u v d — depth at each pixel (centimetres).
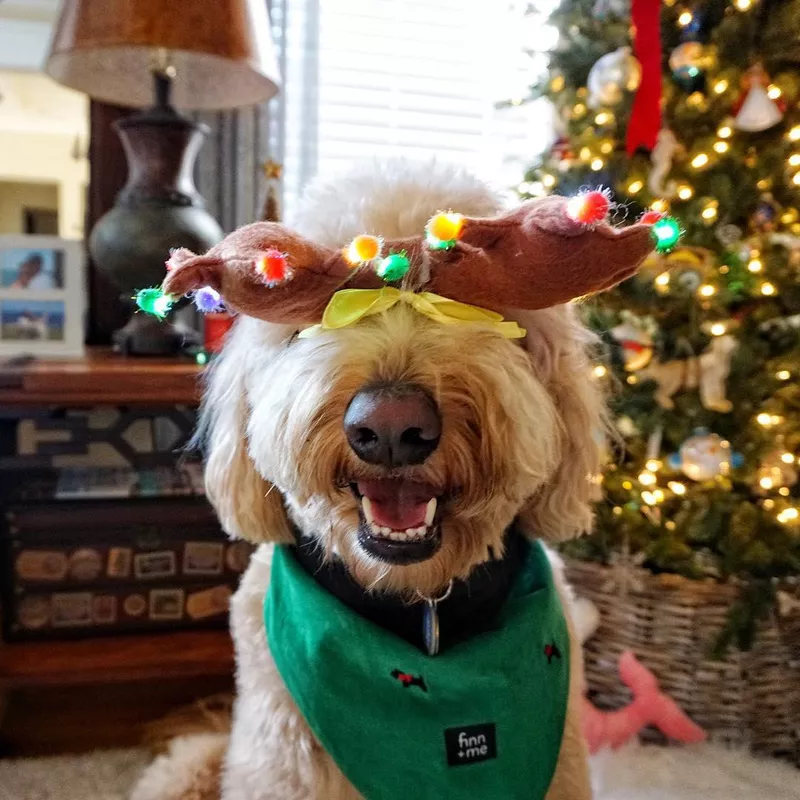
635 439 196
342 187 121
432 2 312
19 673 183
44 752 194
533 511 131
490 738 118
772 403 188
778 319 186
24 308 212
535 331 120
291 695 121
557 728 124
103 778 181
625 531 194
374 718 116
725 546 183
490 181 129
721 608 188
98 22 198
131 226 207
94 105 252
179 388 183
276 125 281
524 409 100
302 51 290
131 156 216
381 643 118
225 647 198
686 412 186
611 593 199
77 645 196
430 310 99
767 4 194
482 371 97
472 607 125
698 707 191
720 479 188
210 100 240
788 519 182
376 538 103
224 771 137
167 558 202
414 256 103
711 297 186
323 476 100
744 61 190
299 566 128
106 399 180
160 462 204
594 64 203
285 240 101
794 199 193
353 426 92
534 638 124
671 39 203
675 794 171
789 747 190
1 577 193
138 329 217
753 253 184
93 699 218
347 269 101
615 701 199
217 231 220
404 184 119
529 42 287
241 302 100
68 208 254
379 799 115
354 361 96
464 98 317
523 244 99
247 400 128
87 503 194
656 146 191
